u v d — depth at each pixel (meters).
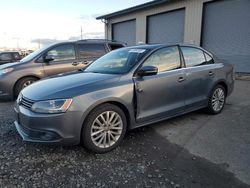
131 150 3.60
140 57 4.07
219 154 3.45
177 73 4.38
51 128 3.15
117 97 3.54
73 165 3.15
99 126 3.45
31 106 3.27
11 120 4.88
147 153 3.50
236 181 2.80
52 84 3.63
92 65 4.71
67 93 3.25
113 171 3.02
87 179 2.84
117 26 20.80
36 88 3.59
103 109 3.44
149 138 4.03
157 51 4.26
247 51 11.72
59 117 3.14
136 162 3.24
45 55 7.05
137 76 3.86
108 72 4.07
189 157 3.38
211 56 5.31
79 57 7.52
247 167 3.10
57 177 2.88
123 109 3.71
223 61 5.62
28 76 6.79
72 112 3.18
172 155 3.44
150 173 2.97
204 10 13.27
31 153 3.46
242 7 11.60
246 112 5.45
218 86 5.27
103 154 3.47
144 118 3.93
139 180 2.83
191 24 13.95
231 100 6.64
